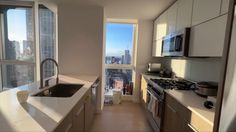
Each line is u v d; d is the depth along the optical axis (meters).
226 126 0.79
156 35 3.62
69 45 3.17
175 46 2.26
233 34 0.77
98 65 3.22
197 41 1.76
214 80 1.94
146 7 2.96
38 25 3.64
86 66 3.22
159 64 3.84
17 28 3.68
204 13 1.62
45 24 3.70
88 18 3.11
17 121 0.98
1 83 3.83
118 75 4.43
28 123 0.96
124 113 3.38
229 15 0.81
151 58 4.09
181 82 2.49
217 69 1.89
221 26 1.36
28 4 3.51
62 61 3.20
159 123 2.24
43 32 3.72
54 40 3.74
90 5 3.00
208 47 1.55
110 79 4.44
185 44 1.97
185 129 1.50
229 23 0.80
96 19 3.11
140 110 3.58
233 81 0.75
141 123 2.93
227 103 0.79
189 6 1.97
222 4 1.34
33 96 1.57
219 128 0.85
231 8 0.79
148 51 4.07
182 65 2.88
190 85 2.23
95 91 2.90
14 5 3.57
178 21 2.34
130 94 4.38
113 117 3.16
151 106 2.57
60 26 3.12
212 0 1.49
